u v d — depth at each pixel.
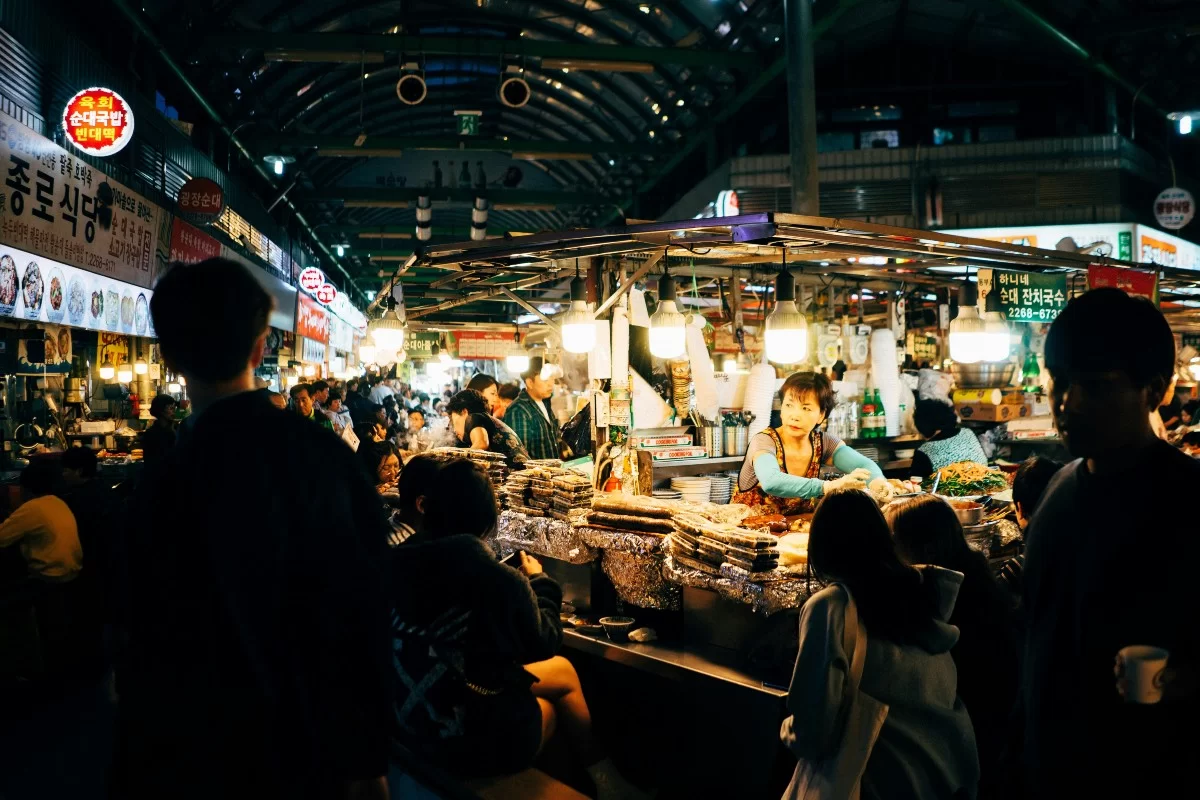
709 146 16.08
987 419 8.30
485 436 5.50
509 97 10.93
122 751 1.46
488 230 28.75
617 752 3.40
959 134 14.72
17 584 5.09
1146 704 1.22
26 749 4.31
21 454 8.12
